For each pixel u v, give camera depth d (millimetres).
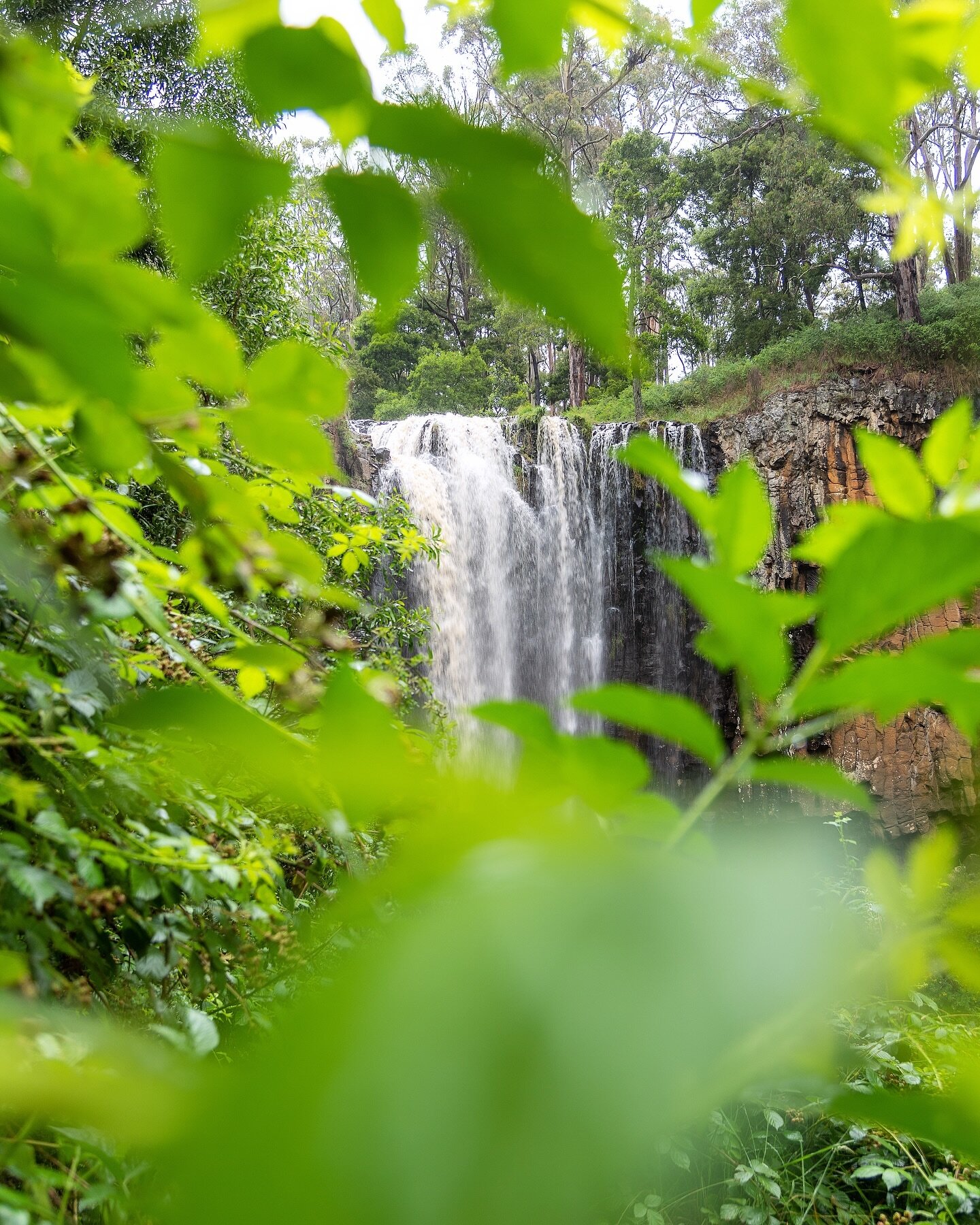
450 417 19984
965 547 209
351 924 145
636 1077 104
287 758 245
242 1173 101
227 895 1229
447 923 121
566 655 19484
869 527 208
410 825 157
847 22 299
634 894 123
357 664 940
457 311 34969
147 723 250
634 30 339
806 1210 3191
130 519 1079
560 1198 97
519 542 19250
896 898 225
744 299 29047
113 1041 136
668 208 24734
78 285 354
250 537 871
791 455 19891
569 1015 108
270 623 1376
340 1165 99
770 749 232
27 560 809
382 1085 104
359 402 36000
